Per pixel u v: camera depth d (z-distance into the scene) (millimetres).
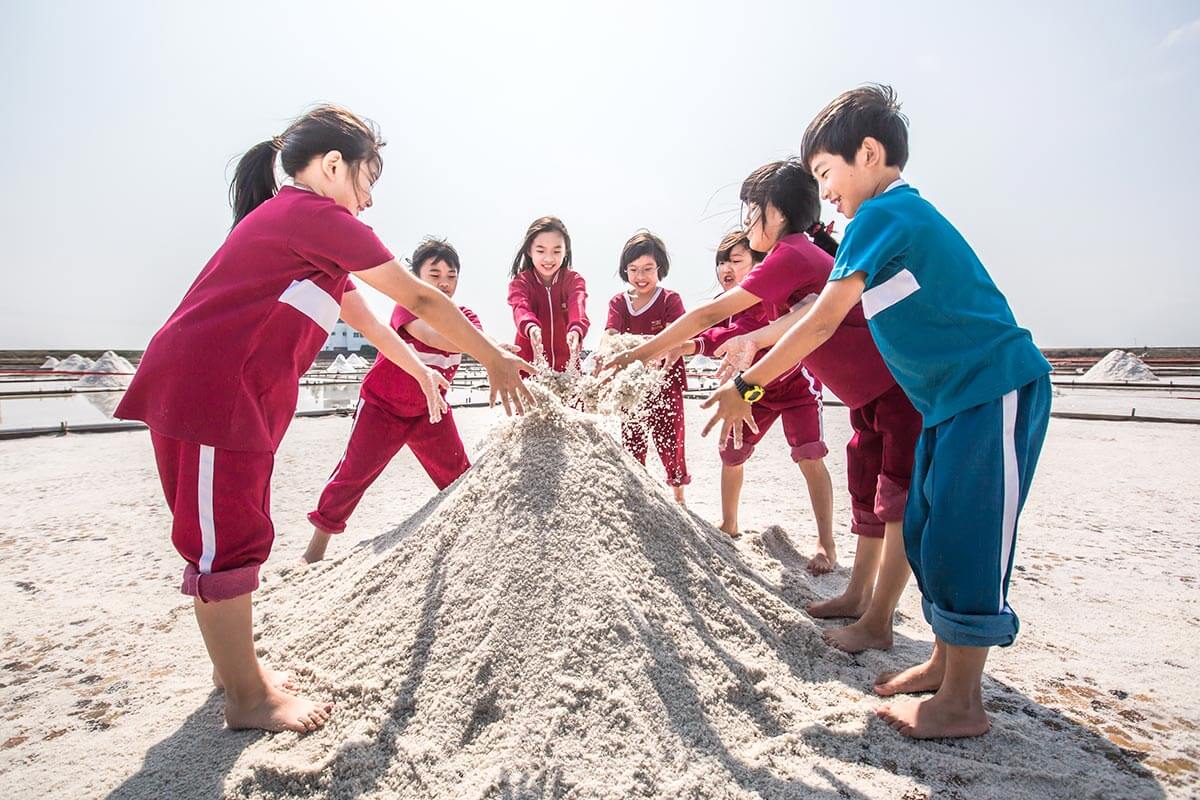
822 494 3230
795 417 3268
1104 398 15617
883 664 2121
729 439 3477
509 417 2533
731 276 3939
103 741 1758
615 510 2113
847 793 1460
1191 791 1499
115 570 3363
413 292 1859
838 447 7324
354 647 1955
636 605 1847
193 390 1656
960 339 1744
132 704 1980
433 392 2549
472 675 1697
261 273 1736
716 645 1904
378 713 1680
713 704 1698
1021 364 1705
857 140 1966
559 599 1825
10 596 2975
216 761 1603
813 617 2480
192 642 2471
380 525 4207
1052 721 1821
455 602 1914
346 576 2604
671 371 3979
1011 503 1682
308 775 1498
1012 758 1622
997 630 1640
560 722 1553
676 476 4090
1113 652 2316
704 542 2395
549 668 1675
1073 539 3898
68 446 8414
